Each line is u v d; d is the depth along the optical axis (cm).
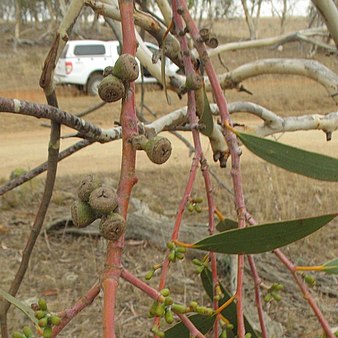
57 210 612
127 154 70
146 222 520
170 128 167
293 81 1416
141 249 500
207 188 94
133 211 550
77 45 1456
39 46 2056
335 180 82
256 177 681
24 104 111
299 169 83
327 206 594
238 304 80
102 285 64
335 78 198
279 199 572
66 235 526
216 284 96
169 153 69
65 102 1377
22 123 1163
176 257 82
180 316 73
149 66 174
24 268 150
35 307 74
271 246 81
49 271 457
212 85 94
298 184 645
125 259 482
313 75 203
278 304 399
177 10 101
